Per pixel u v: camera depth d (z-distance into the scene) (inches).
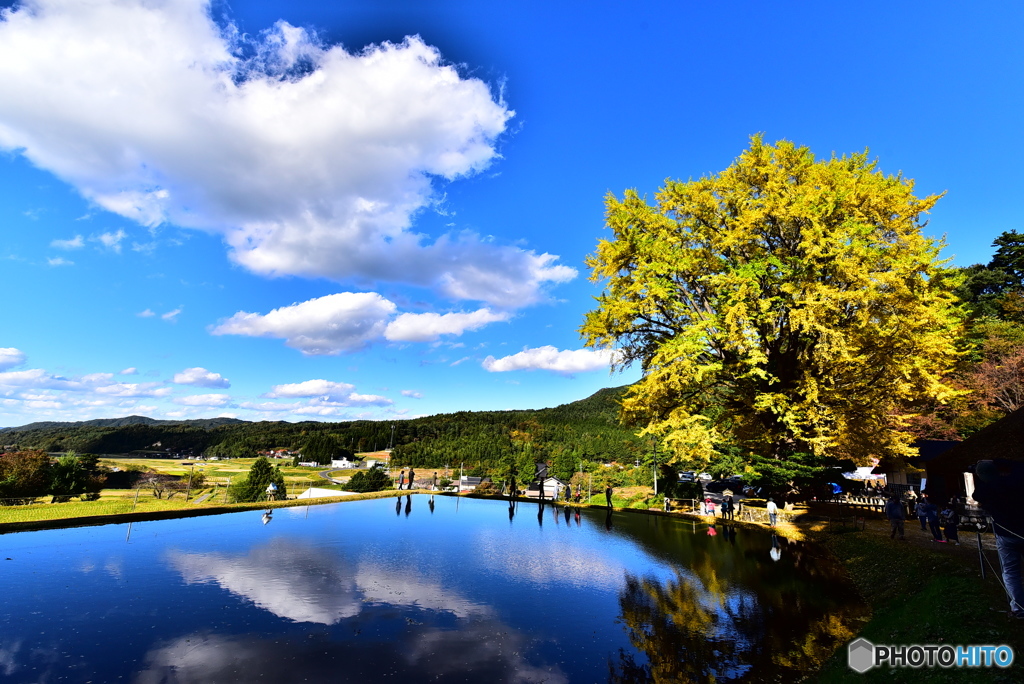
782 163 894.4
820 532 698.8
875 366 782.5
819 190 780.6
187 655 246.4
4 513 646.5
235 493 1505.9
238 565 437.1
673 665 252.1
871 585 407.2
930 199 807.1
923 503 537.6
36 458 1144.2
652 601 367.9
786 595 386.0
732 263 863.1
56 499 839.1
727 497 903.7
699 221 933.8
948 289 885.8
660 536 685.3
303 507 948.6
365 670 235.1
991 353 1154.0
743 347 740.7
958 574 334.3
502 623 312.2
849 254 740.0
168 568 418.0
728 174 906.7
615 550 569.0
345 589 376.2
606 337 885.2
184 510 742.5
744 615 336.2
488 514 925.8
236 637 272.4
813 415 739.4
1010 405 999.6
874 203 776.3
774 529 761.0
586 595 381.4
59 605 315.3
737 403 930.7
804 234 734.5
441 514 908.0
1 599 324.2
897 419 898.1
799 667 250.2
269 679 221.8
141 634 272.1
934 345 748.6
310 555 492.7
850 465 872.3
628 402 873.5
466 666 244.7
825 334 713.6
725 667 250.4
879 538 554.6
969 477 585.9
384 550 533.3
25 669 223.9
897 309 731.4
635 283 821.9
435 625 304.7
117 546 504.1
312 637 276.8
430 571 444.5
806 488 880.9
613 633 298.0
